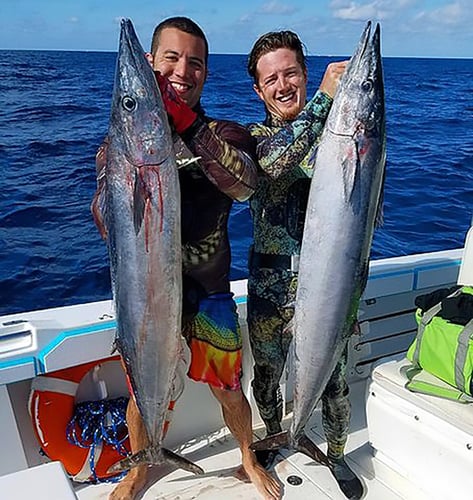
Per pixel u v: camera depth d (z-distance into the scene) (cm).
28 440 250
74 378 248
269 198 228
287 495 245
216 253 228
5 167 1037
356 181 189
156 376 204
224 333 229
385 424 244
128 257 187
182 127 187
